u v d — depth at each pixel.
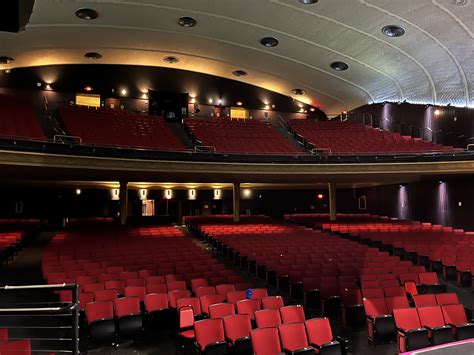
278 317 7.30
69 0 16.00
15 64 20.88
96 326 7.18
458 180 19.67
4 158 12.45
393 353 7.29
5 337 5.34
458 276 11.79
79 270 10.27
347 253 13.35
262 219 23.08
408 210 23.14
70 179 18.80
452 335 7.21
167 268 11.02
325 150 20.81
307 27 18.55
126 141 18.44
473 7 14.37
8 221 20.02
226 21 18.53
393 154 18.48
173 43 21.12
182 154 16.69
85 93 22.86
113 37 20.00
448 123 19.41
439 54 18.03
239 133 22.58
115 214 24.09
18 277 11.35
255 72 24.61
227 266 13.70
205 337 6.55
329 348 6.46
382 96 23.67
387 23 16.86
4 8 2.49
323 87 25.11
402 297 8.40
